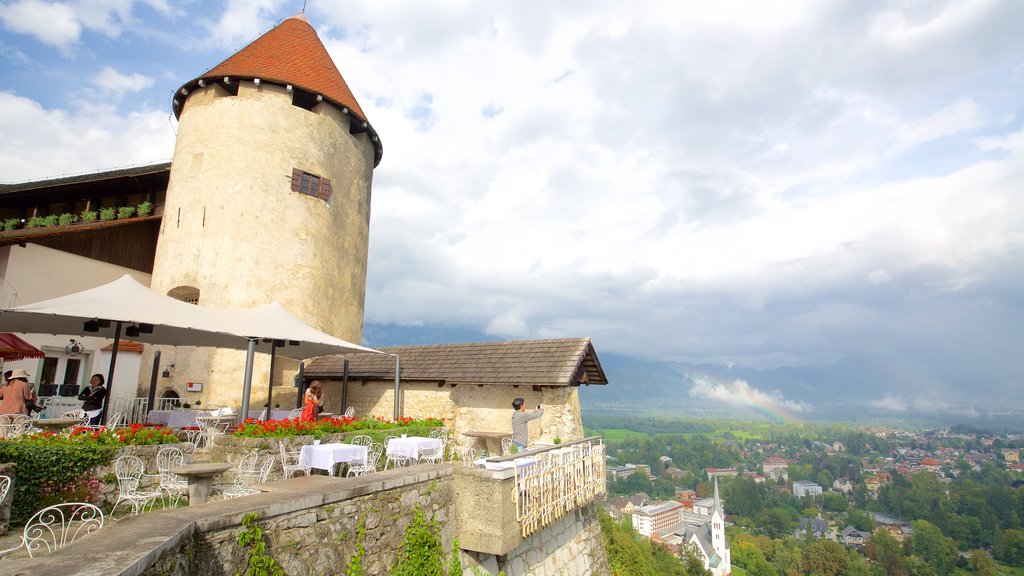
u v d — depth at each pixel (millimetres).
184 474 5902
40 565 3377
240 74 18453
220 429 11539
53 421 9336
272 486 6430
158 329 11781
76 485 6285
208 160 18234
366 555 6453
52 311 8562
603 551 12703
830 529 96625
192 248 17766
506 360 14430
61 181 23281
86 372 18344
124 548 3771
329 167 19953
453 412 14945
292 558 5492
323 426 10086
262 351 14695
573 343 13945
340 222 20266
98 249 20109
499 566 8789
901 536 89750
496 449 14047
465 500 8227
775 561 77750
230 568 4812
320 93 19609
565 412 13117
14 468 5523
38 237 17828
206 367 17328
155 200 22766
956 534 91500
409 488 7414
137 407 15766
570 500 10023
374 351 13492
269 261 17969
